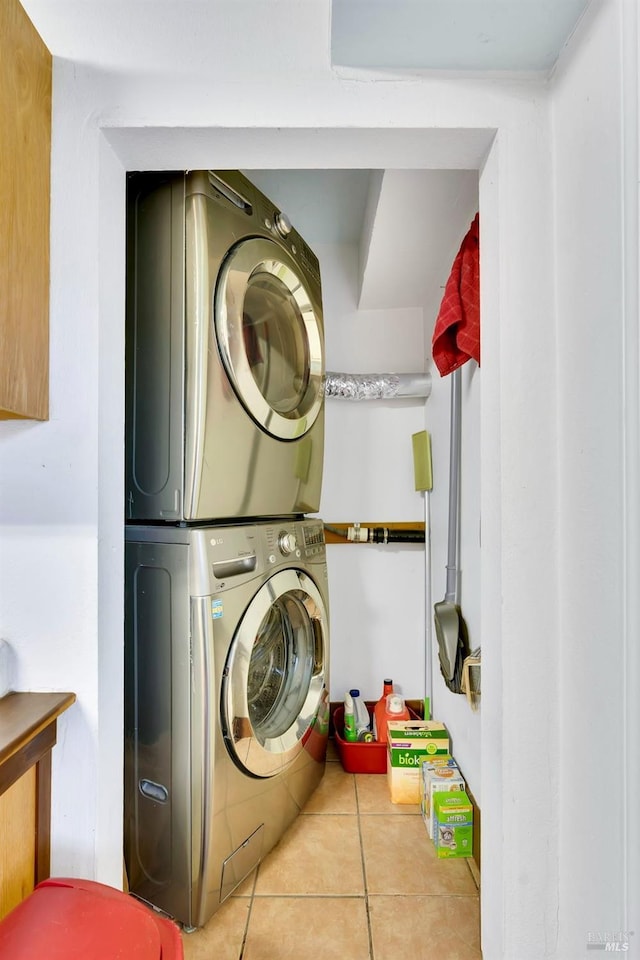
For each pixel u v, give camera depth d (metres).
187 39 0.78
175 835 1.08
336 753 1.90
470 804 1.34
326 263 2.12
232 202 1.18
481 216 0.88
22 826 0.72
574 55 0.72
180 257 1.10
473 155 0.87
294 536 1.40
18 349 0.70
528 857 0.80
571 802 0.76
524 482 0.80
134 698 1.13
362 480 2.08
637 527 0.60
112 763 0.84
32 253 0.74
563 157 0.76
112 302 0.84
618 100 0.62
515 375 0.80
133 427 1.15
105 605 0.82
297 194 1.74
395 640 2.06
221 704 1.09
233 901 1.18
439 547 1.81
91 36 0.78
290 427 1.38
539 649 0.80
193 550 1.06
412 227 1.44
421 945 1.06
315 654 1.55
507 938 0.80
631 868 0.61
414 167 0.91
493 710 0.84
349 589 2.06
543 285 0.80
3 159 0.67
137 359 1.14
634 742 0.60
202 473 1.09
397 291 1.91
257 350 1.33
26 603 0.80
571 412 0.75
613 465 0.64
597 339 0.68
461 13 0.67
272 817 1.30
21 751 0.68
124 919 0.58
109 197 0.83
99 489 0.80
